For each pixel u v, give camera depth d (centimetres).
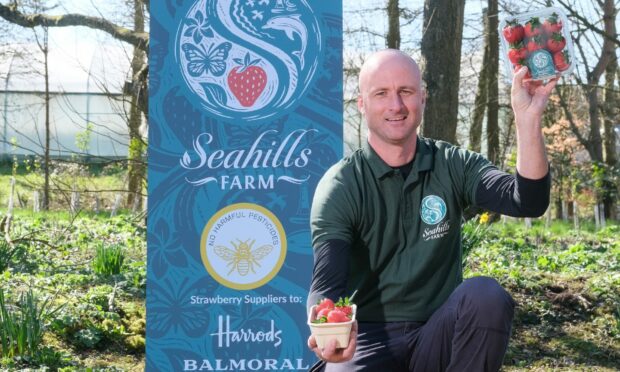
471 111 2175
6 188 2258
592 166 2364
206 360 512
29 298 638
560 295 849
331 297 332
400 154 355
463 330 321
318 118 512
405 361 347
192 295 511
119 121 2294
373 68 354
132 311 748
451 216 357
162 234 511
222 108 511
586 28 1914
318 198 356
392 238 354
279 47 510
